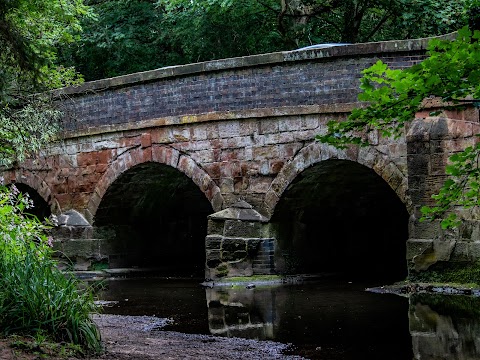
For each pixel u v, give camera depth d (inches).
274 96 630.5
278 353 322.7
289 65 621.0
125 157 736.3
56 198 806.5
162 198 846.5
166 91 696.4
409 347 336.2
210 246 650.2
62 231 788.0
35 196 928.9
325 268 710.5
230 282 632.4
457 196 290.0
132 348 305.3
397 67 573.3
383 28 1005.2
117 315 465.7
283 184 629.0
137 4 1101.1
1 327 256.1
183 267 868.0
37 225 430.6
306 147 616.7
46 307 266.2
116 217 808.9
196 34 1025.5
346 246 746.2
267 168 638.5
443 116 535.5
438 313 431.8
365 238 767.1
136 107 720.3
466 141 519.5
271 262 639.1
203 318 443.2
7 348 236.8
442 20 832.3
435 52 239.5
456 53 236.2
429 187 539.8
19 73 442.0
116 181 750.5
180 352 306.8
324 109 601.3
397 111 262.8
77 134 769.6
